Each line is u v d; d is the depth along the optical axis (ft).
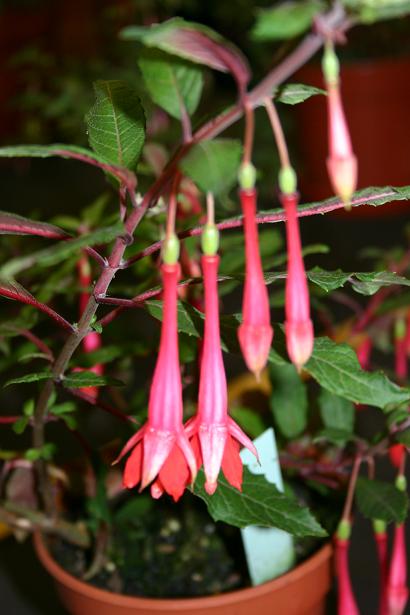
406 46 4.03
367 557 1.80
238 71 0.88
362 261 3.26
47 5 5.43
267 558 1.36
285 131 4.12
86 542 1.47
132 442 1.01
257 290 0.95
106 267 1.07
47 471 1.45
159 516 1.57
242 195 0.93
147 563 1.48
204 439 0.98
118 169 0.96
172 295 0.98
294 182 0.93
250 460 1.29
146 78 0.97
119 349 1.40
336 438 1.35
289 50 0.89
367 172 3.72
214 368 0.99
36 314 1.35
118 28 5.03
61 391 2.25
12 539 1.93
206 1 5.00
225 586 1.43
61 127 4.54
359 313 1.76
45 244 1.82
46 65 4.88
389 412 1.37
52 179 4.62
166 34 0.85
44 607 1.73
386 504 1.30
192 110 0.98
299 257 0.94
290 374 1.48
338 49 3.99
